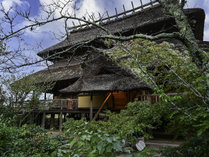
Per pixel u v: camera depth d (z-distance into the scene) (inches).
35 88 322.3
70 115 550.0
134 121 163.5
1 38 137.7
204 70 94.8
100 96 444.8
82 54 372.8
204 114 78.2
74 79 491.8
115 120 194.1
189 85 95.7
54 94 613.6
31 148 171.3
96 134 52.3
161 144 265.7
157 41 401.1
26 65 148.6
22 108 319.3
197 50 103.6
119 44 152.9
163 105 115.6
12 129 167.8
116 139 47.9
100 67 395.9
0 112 289.0
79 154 53.2
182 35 106.7
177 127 110.3
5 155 138.8
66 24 169.5
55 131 444.8
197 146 107.3
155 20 412.8
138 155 50.7
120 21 600.1
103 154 47.1
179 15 120.9
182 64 110.0
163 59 119.0
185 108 97.6
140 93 395.9
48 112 511.2
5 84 294.7
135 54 127.5
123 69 319.0
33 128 220.7
